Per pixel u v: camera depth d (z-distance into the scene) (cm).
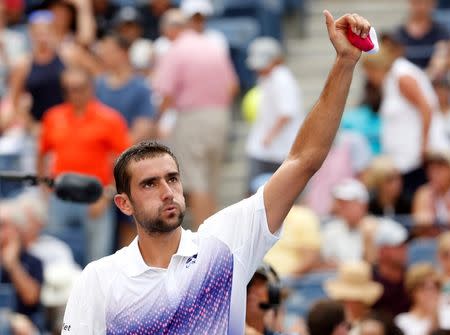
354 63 1264
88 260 3075
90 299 1262
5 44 3891
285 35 4091
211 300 1257
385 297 2664
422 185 3183
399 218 3066
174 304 1252
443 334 2270
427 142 3181
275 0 4022
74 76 3091
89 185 1611
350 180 3209
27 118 3478
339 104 1264
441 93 3438
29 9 4178
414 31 3638
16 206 2820
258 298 1582
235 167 3722
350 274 2608
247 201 1280
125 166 1255
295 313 2812
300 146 1270
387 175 3064
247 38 3888
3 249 2797
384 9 4159
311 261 2866
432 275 2548
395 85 3219
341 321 2084
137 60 3706
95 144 3103
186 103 3334
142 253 1270
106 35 3672
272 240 1275
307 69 4019
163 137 3469
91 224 3073
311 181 3369
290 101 3331
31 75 3462
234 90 3400
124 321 1255
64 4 3747
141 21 3925
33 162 3438
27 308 2797
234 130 3781
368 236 2914
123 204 1270
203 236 1272
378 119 3306
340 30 1266
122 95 3322
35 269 2812
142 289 1255
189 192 3331
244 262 1269
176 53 3331
